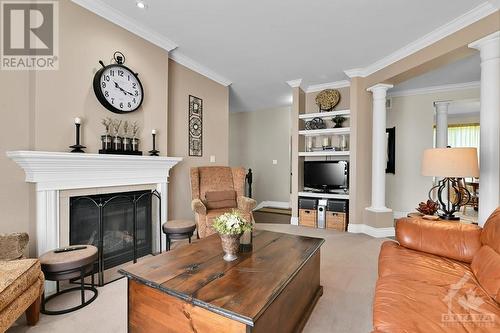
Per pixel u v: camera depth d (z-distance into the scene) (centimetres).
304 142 489
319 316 175
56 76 210
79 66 225
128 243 274
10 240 173
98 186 237
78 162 214
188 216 373
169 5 238
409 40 304
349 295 204
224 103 446
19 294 142
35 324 164
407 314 112
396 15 253
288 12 249
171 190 349
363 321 170
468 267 164
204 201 359
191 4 237
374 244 340
